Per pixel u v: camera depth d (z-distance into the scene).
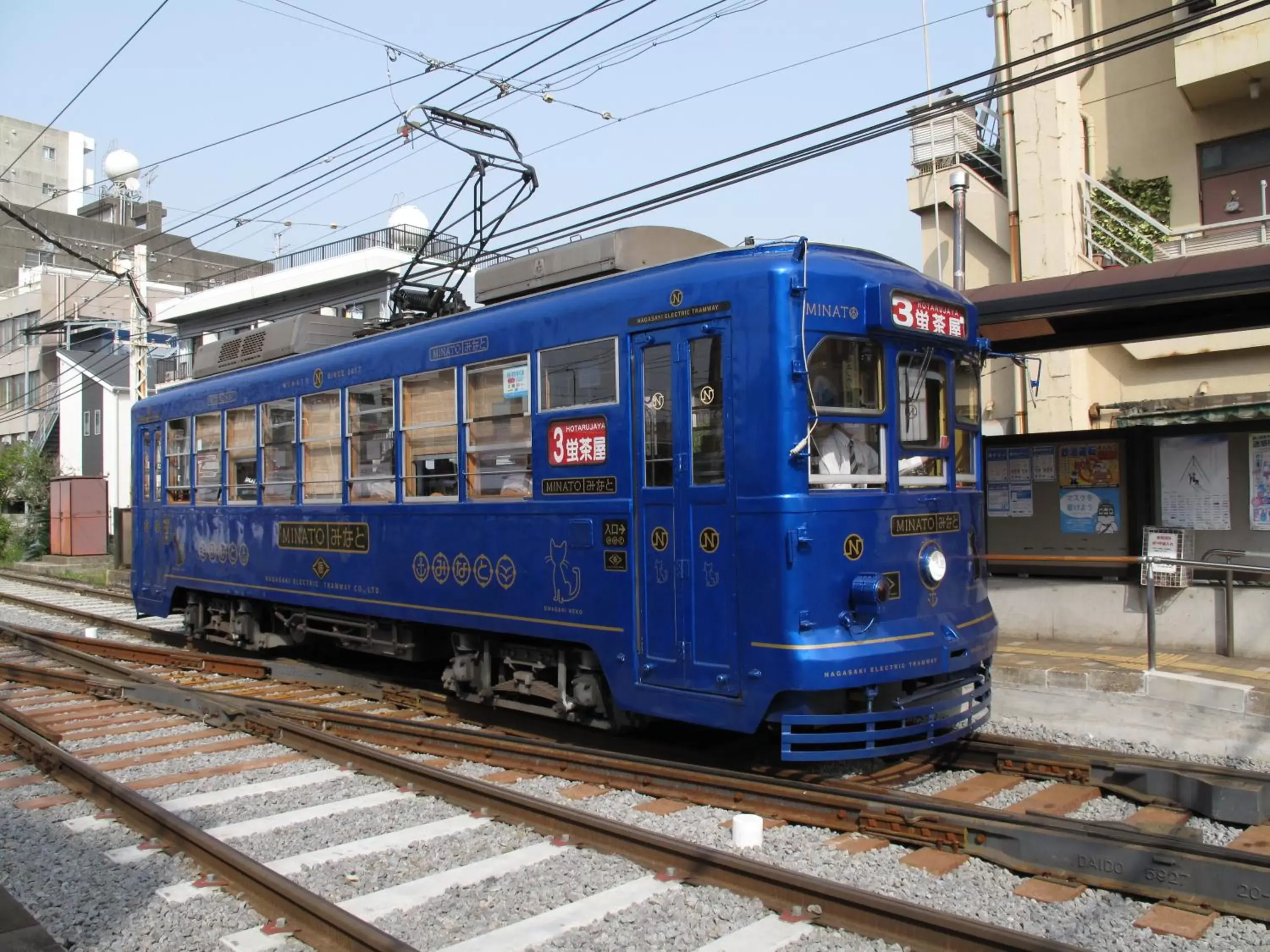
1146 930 4.18
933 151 13.62
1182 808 5.72
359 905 4.55
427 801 6.13
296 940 4.20
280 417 10.69
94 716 8.95
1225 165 12.88
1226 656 8.23
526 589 7.56
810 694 5.97
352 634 10.10
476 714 8.85
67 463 37.69
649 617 6.64
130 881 4.87
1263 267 7.43
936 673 6.35
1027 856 4.84
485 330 8.00
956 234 12.45
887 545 6.32
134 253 23.78
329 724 8.28
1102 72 13.80
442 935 4.23
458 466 8.25
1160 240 12.59
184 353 35.47
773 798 5.75
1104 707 7.43
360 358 9.46
